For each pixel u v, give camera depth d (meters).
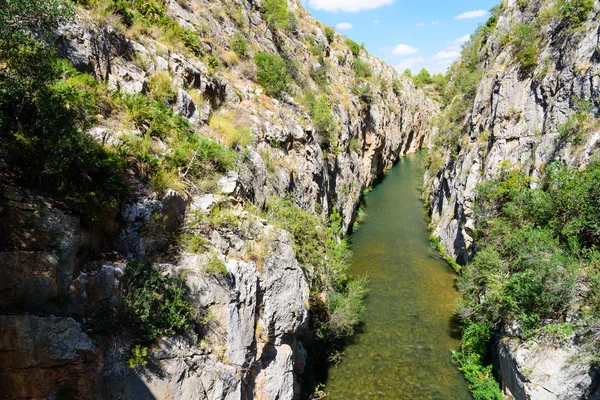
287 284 12.38
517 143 21.19
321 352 17.19
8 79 7.07
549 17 21.86
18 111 7.52
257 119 20.31
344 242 24.89
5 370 6.66
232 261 10.63
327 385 15.52
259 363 11.20
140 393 7.97
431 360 17.05
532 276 13.13
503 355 14.30
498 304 14.78
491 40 31.95
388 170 60.41
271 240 12.36
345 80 47.19
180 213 10.95
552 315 13.05
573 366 11.73
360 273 25.27
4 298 6.88
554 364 12.12
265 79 24.80
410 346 17.95
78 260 8.05
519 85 21.97
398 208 39.59
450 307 21.08
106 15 13.53
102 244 8.90
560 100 18.47
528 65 21.53
